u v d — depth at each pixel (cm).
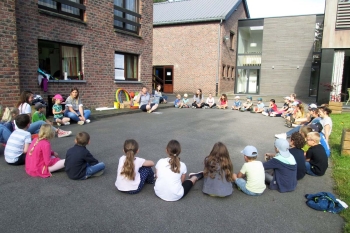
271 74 2423
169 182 364
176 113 1208
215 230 302
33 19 869
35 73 888
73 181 417
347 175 467
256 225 315
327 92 1389
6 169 457
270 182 416
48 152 431
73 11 1026
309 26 2275
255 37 2622
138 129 816
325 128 634
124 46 1269
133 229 297
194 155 576
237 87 2577
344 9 1316
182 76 2317
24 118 480
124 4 1270
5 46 743
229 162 379
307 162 482
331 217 338
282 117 1171
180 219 321
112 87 1225
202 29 2200
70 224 301
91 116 963
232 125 948
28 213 321
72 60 1042
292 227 314
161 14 2447
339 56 1367
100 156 542
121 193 383
